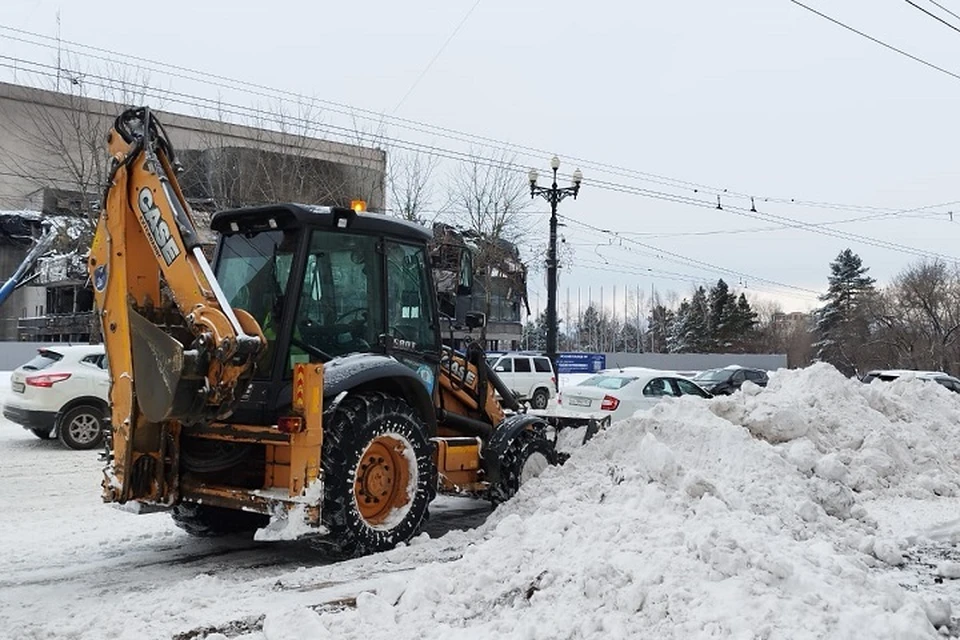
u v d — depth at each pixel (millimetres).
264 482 5910
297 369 5648
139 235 5676
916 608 3914
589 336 94250
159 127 5684
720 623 3764
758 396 9039
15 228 33844
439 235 7625
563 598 4301
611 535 4941
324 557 6195
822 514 6484
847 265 70312
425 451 6301
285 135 25391
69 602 5047
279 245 6324
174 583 5438
